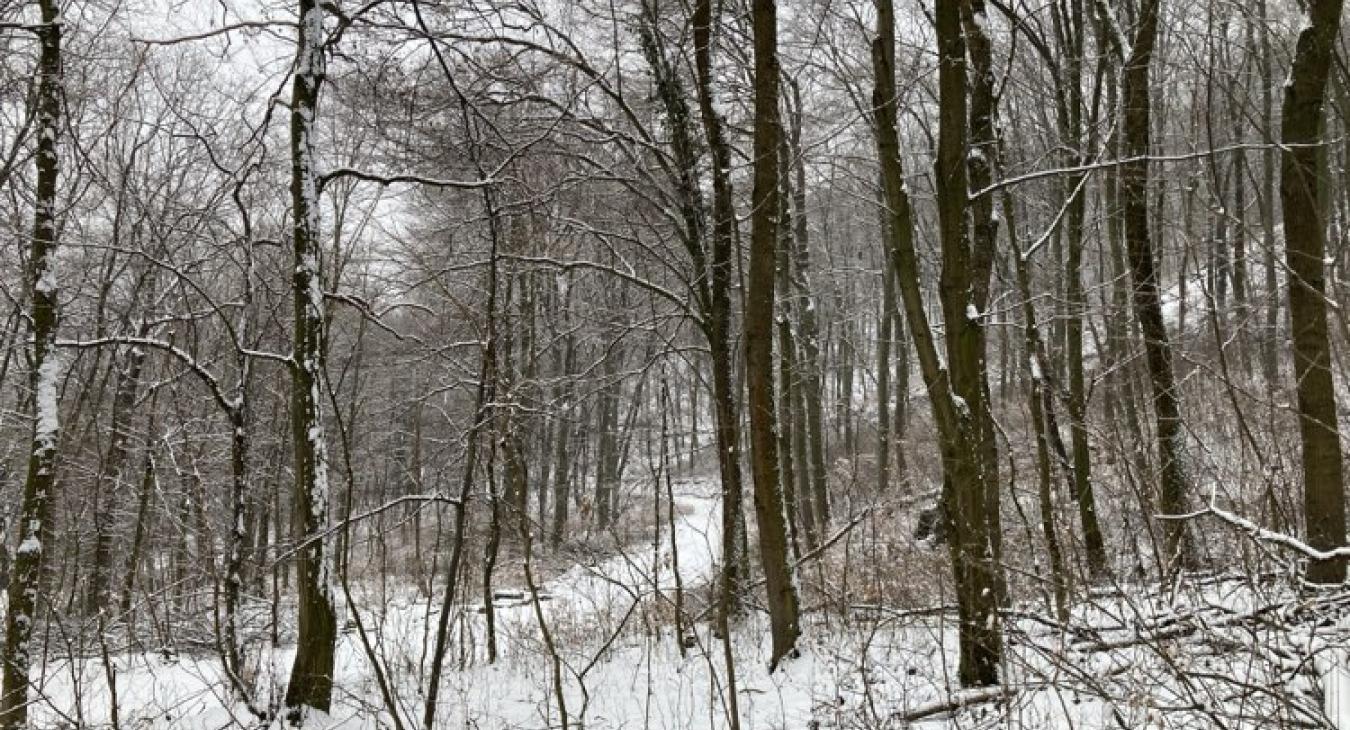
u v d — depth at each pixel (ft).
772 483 25.95
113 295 44.55
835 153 40.63
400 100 33.30
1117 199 36.29
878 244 78.59
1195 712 14.30
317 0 26.08
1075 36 35.22
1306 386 19.12
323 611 23.59
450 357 33.35
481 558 44.98
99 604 37.35
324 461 24.47
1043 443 28.48
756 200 26.53
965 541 19.24
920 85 37.22
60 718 23.71
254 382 47.60
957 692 18.38
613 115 38.65
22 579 23.80
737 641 27.94
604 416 78.13
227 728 23.20
